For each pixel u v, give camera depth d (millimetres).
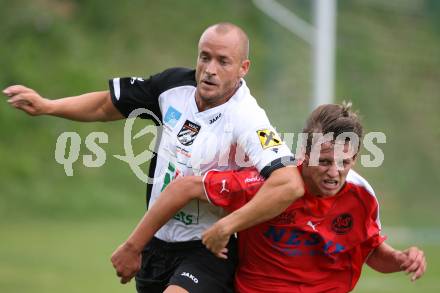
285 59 71125
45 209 59281
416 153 67500
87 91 69062
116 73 72312
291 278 16484
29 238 48844
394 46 77125
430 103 73062
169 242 17172
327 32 44781
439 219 60406
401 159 66750
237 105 16500
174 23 78938
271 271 16516
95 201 61031
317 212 16172
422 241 52500
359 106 70812
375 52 75750
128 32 76688
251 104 16578
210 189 15742
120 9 78312
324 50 44688
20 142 64125
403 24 79438
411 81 74625
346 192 16125
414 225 58469
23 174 61688
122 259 16016
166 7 80188
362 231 16422
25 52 70000
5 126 64688
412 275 16516
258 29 79562
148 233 15891
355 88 72188
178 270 16812
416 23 79938
